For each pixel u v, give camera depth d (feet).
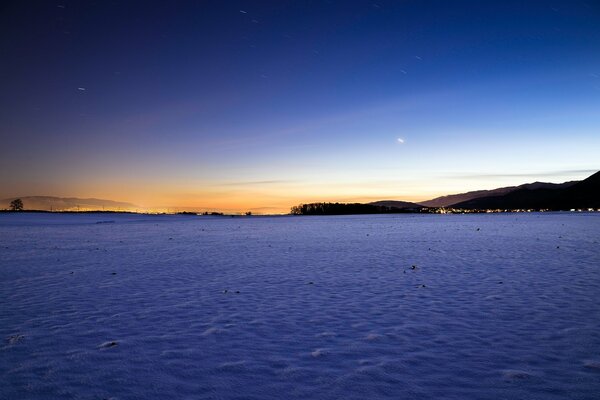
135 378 17.46
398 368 18.24
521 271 46.14
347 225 207.82
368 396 15.61
